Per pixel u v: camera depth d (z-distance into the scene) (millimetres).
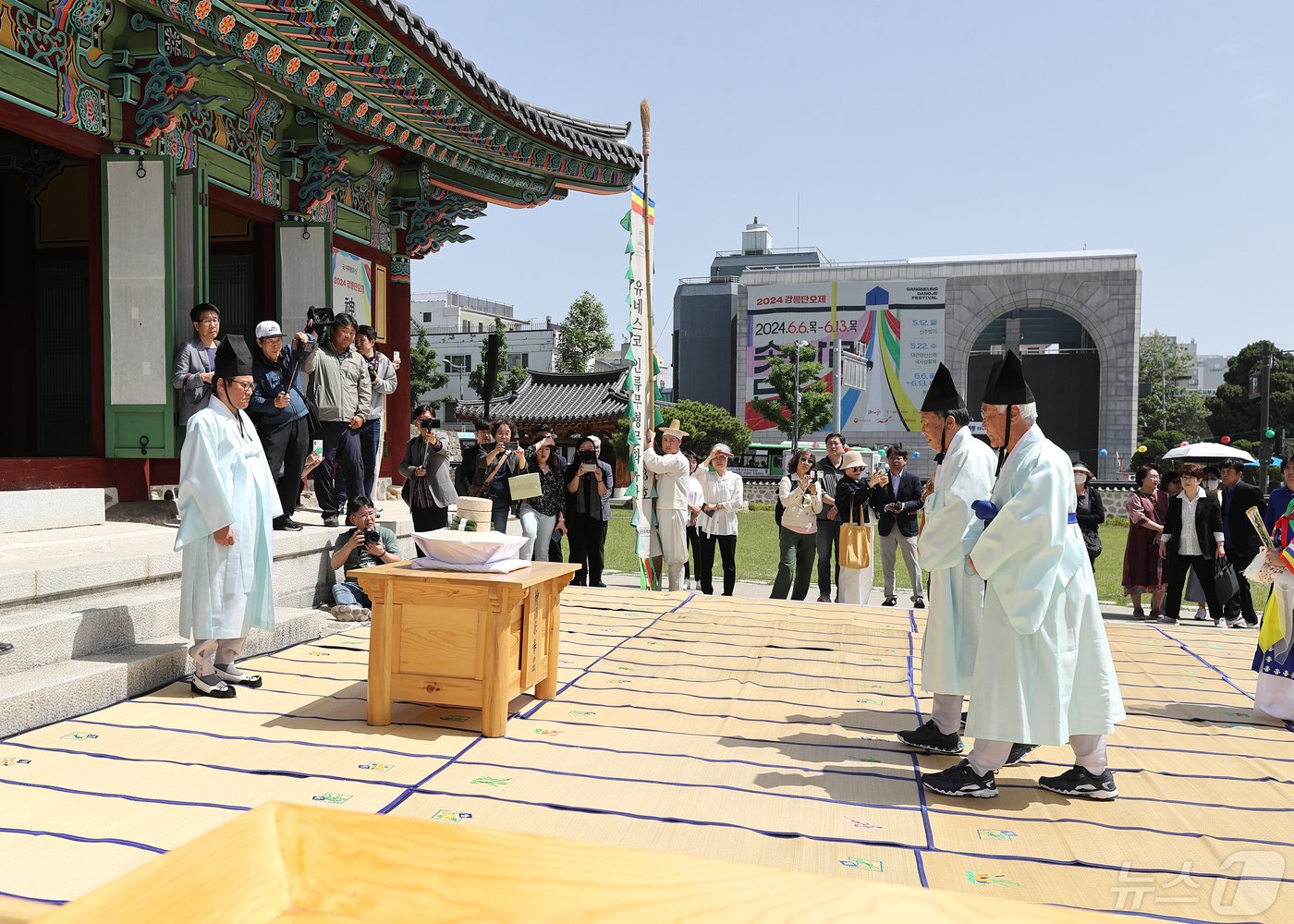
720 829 3377
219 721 4516
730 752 4340
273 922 766
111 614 5086
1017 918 787
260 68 7727
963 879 3012
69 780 3609
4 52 6430
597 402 34281
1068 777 3902
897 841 3326
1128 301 55375
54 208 9602
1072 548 3822
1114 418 55875
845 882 840
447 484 8922
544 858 881
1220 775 4215
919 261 58469
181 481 4672
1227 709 5504
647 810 3527
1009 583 3738
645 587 10016
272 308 9883
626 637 7160
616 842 3217
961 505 4266
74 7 6789
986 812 3670
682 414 38250
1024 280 56531
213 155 8555
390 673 4559
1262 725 5117
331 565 7590
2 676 4430
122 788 3539
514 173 11953
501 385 48062
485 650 4453
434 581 4477
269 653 6094
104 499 7289
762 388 59562
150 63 7371
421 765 3969
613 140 12859
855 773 4094
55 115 6832
